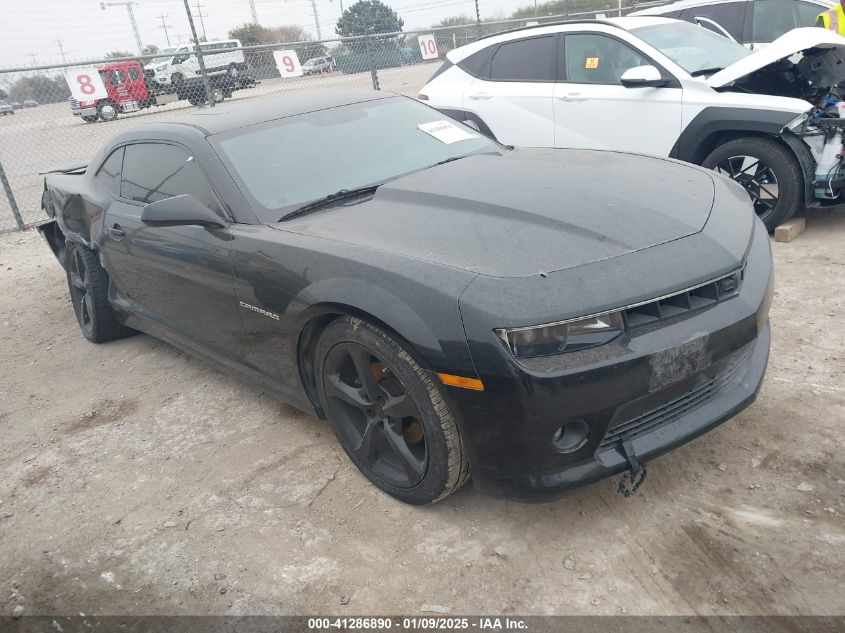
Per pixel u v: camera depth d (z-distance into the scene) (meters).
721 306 2.40
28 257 7.67
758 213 5.41
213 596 2.47
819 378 3.29
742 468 2.74
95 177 4.54
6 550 2.87
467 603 2.29
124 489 3.19
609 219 2.53
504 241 2.45
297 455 3.26
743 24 8.93
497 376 2.18
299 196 3.23
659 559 2.36
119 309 4.55
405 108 4.07
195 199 3.11
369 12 14.58
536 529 2.57
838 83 5.52
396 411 2.59
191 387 4.16
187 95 12.62
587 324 2.19
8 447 3.73
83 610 2.49
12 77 9.90
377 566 2.51
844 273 4.50
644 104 5.70
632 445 2.35
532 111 6.41
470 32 15.34
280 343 3.01
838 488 2.57
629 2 15.22
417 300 2.33
